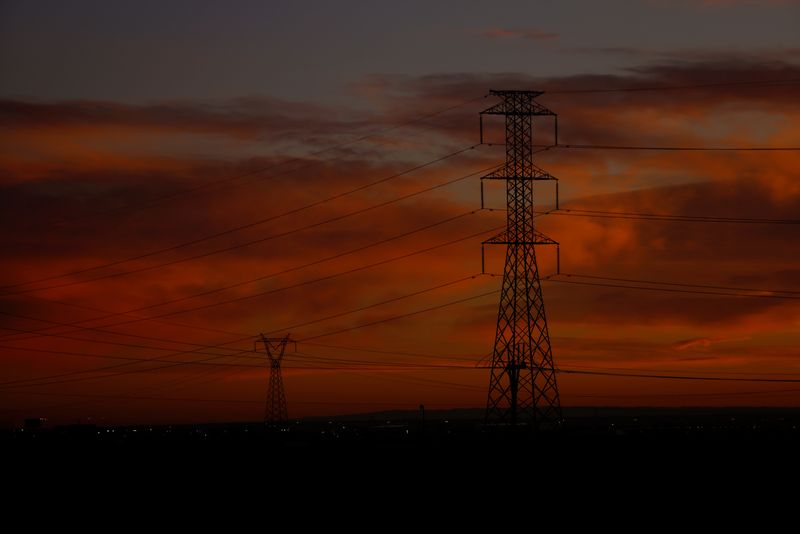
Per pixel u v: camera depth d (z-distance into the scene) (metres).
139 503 65.88
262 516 59.22
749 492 65.00
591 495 64.44
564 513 57.72
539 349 82.38
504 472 75.69
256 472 82.50
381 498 65.31
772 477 71.69
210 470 84.56
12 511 62.72
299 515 59.19
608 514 57.28
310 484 73.75
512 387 81.88
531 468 77.19
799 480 70.06
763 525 53.44
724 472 74.38
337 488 70.94
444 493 66.56
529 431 82.62
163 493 70.81
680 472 74.69
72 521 58.56
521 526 53.78
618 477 72.38
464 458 84.06
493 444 82.62
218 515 60.00
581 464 79.06
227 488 72.81
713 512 57.62
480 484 70.38
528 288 82.31
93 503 66.12
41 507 64.38
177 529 55.25
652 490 66.25
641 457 83.12
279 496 67.88
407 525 54.69
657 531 51.94
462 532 52.31
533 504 61.12
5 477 81.12
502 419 82.75
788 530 52.00
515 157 82.75
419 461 84.62
